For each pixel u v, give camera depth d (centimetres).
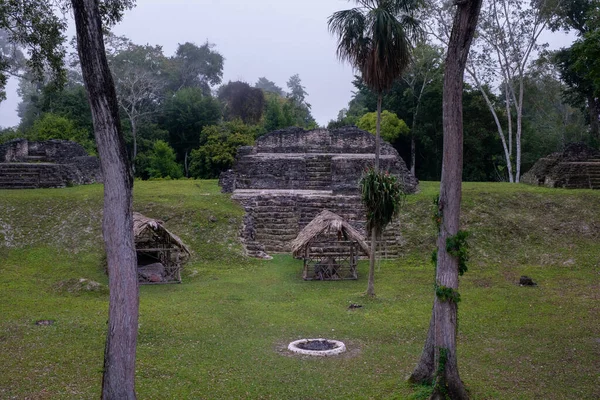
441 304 794
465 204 2208
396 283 1609
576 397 809
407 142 4269
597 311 1304
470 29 790
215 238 1989
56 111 4100
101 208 2103
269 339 1095
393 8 1399
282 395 806
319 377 882
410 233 2056
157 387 823
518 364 959
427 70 3950
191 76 5906
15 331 1080
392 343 1083
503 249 1933
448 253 798
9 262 1714
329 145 3016
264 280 1661
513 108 4188
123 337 655
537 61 3266
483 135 3972
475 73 3284
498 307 1345
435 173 4356
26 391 784
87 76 654
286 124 4628
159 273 1634
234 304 1368
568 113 5291
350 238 1667
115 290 658
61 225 1972
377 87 1421
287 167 2730
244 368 920
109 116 661
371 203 1402
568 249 1902
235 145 4025
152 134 4466
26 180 2423
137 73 4478
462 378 886
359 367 934
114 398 647
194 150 4153
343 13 1378
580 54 2197
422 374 834
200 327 1159
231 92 5306
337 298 1448
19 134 3875
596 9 2553
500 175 4122
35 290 1458
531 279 1591
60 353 954
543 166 2664
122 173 668
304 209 2239
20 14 1228
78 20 650
